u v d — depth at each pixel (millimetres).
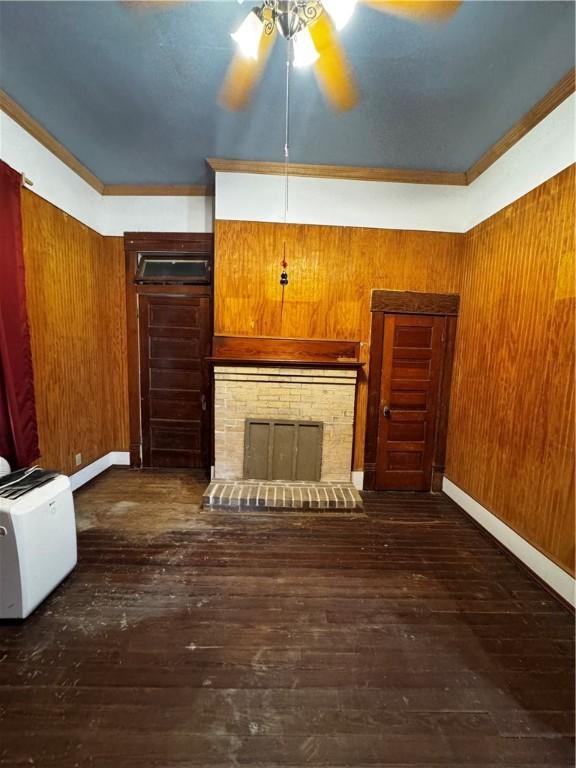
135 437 3678
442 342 3234
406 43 1698
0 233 2139
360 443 3326
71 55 1819
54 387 2781
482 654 1585
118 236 3455
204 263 3564
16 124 2279
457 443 3129
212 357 3082
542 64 1813
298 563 2205
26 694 1340
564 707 1360
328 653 1562
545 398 2084
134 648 1555
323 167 2973
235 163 2920
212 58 1825
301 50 1511
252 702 1341
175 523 2641
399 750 1202
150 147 2721
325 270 3127
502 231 2551
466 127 2373
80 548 2297
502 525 2426
